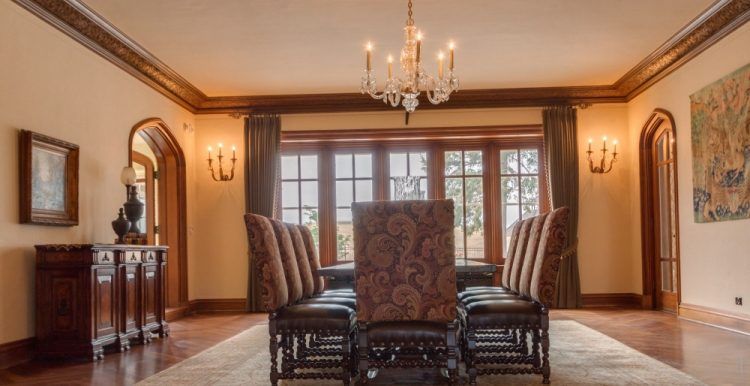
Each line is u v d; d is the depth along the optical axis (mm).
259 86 7980
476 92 8266
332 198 8578
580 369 4051
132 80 6594
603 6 5422
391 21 5691
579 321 6605
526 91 8273
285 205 8656
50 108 5059
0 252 4457
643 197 7855
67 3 5047
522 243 4555
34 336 4801
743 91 5305
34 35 4867
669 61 6719
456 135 8422
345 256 8547
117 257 5211
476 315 3625
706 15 5602
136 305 5559
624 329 5918
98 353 4801
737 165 5438
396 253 3357
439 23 5762
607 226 8273
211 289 8422
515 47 6527
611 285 8227
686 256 6625
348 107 8477
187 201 8180
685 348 4824
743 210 5348
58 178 5113
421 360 3408
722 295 5859
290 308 3664
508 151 8578
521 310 3625
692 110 6305
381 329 3367
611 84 8172
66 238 5258
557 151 8211
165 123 7434
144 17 5504
